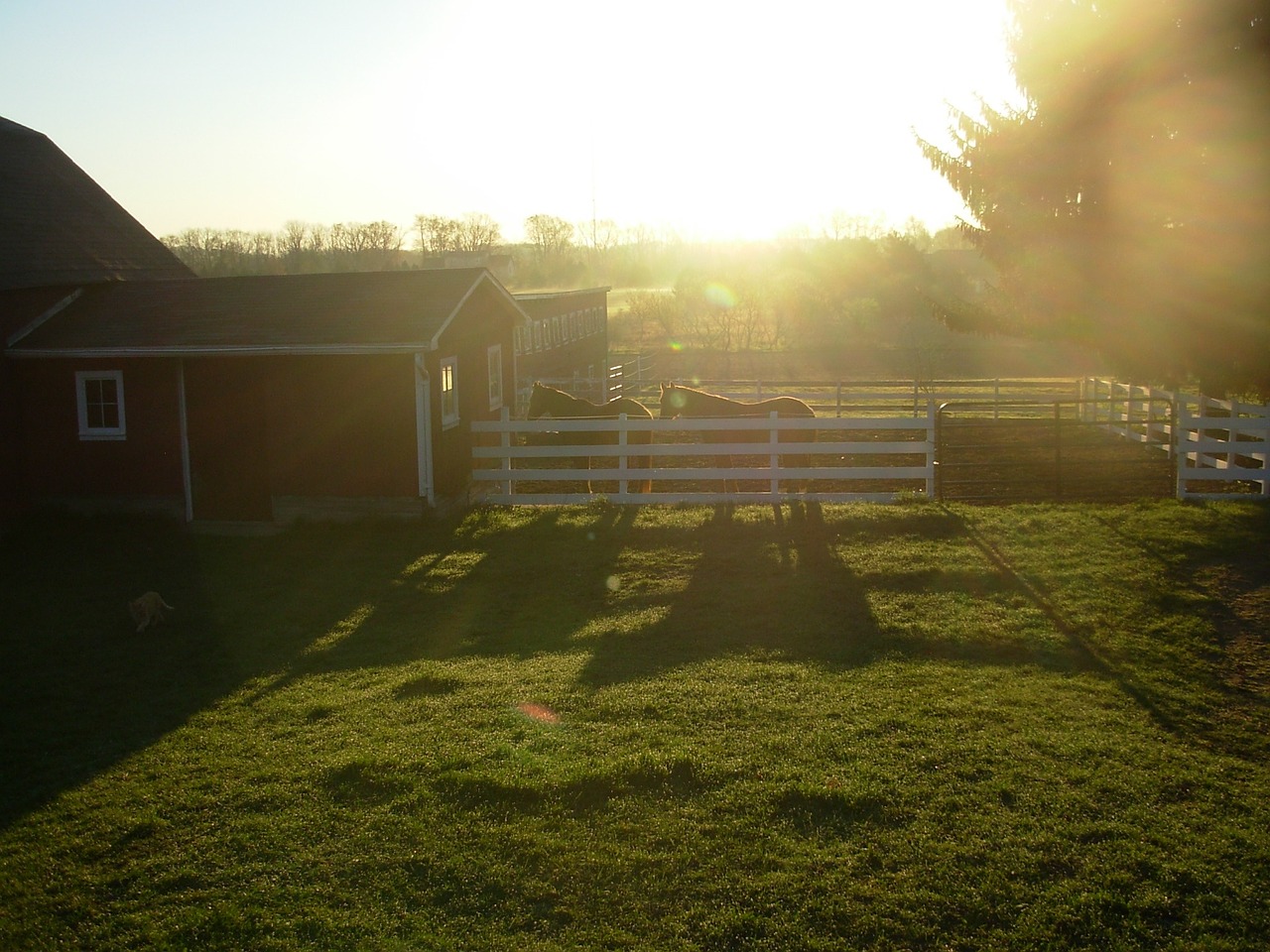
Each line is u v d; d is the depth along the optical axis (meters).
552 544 12.98
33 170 18.55
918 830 5.54
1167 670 8.05
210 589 11.77
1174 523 12.73
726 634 9.34
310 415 14.67
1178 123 16.20
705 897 5.03
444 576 11.83
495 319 18.12
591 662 8.61
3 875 5.55
